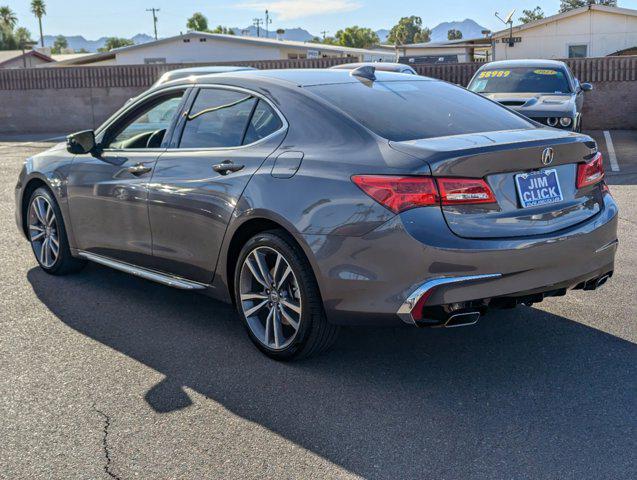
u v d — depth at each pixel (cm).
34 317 473
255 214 387
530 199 359
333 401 351
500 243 341
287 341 391
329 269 356
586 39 3064
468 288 339
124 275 571
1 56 5878
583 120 1823
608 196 407
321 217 358
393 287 342
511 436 315
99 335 441
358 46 9769
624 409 338
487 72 1279
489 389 362
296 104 402
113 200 486
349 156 362
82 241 528
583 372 380
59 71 2239
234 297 427
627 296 503
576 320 457
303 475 286
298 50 3769
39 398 355
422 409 341
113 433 321
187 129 455
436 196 336
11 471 291
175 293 524
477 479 282
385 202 340
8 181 1098
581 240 369
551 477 283
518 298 355
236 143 422
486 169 344
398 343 423
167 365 396
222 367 393
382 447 307
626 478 281
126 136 498
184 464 295
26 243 679
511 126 409
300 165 377
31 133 2273
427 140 361
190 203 427
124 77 2219
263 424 329
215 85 451
